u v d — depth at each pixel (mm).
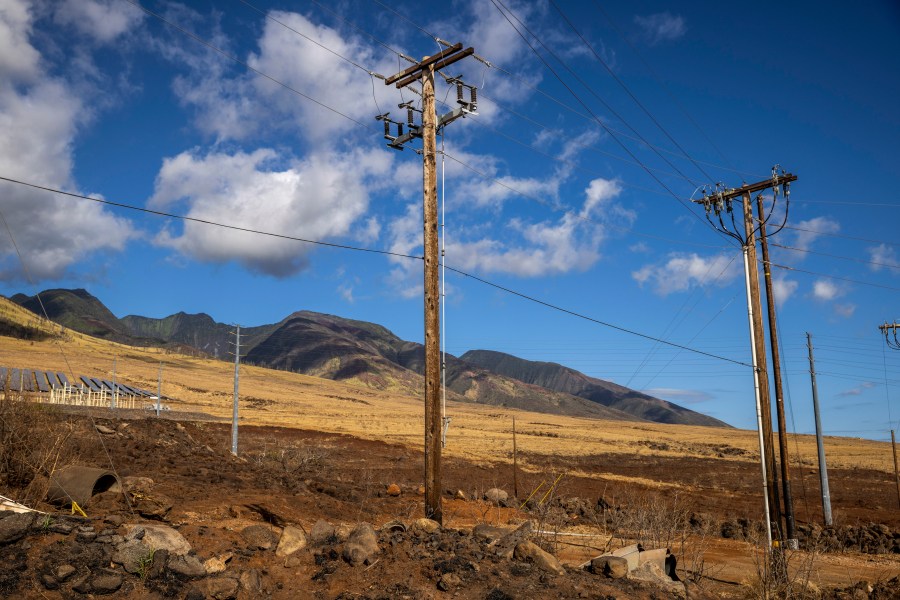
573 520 27656
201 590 8734
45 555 8461
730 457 103938
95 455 19156
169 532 9484
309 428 86062
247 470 25109
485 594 10094
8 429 13234
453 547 11695
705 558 20750
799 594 15438
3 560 8211
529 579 11016
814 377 37594
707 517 28609
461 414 196125
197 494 16281
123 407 60125
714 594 14641
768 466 22328
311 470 36281
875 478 74500
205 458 28141
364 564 10367
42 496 11875
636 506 23438
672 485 55625
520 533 13273
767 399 23016
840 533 29125
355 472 41781
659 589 12375
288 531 10758
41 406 16203
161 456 23812
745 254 24828
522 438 108812
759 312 24109
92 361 173000
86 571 8398
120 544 8891
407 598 9609
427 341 16922
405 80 18828
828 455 108312
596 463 76250
